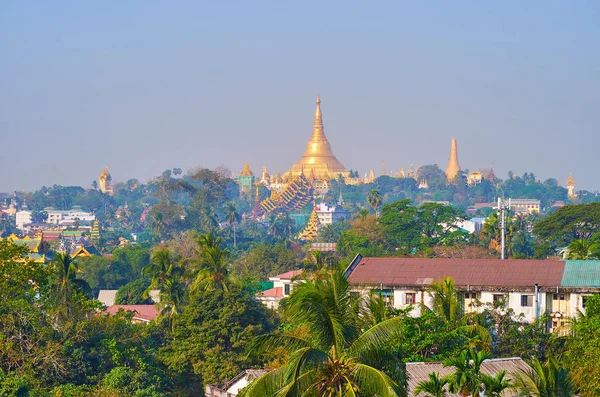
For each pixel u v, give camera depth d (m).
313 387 129.00
